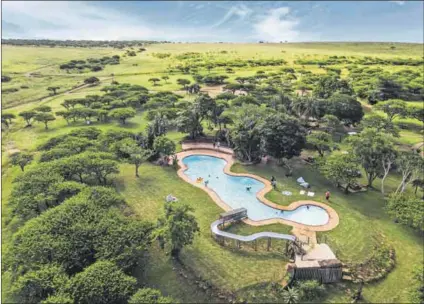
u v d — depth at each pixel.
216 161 57.72
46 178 39.94
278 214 41.31
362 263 32.31
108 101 88.44
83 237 30.20
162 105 82.94
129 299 25.25
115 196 38.06
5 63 148.62
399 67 138.25
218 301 28.27
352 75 118.12
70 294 24.86
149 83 120.38
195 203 43.00
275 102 75.81
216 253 33.53
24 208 35.53
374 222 39.38
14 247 29.56
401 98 95.19
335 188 47.38
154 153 54.84
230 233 36.50
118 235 30.56
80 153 48.88
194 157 59.22
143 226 32.34
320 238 35.91
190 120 64.12
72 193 39.25
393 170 52.34
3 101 93.25
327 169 45.84
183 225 30.72
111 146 52.75
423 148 62.47
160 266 31.77
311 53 198.12
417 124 78.19
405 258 33.69
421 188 46.59
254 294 28.72
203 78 117.75
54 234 30.55
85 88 113.44
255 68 147.25
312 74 126.19
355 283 30.28
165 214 32.91
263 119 54.50
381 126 65.44
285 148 50.28
